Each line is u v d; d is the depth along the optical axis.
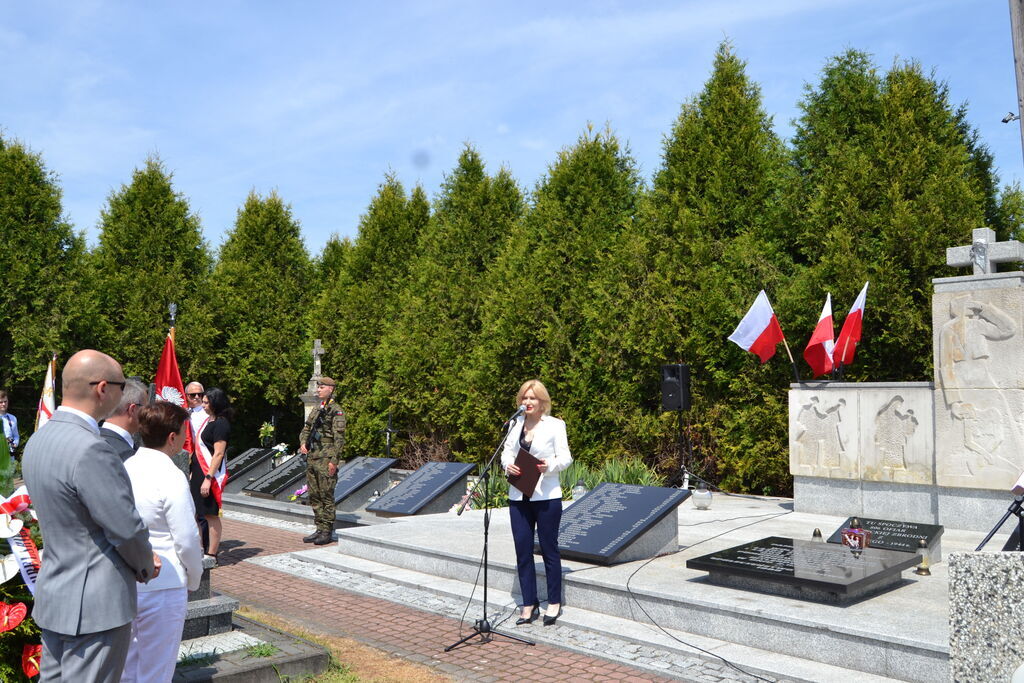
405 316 20.81
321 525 10.98
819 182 15.29
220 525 9.47
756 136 16.31
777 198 15.82
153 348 23.97
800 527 9.73
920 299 13.60
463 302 19.78
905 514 10.18
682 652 6.03
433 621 7.10
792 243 15.63
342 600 7.91
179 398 8.09
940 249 13.16
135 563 3.54
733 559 6.85
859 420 10.57
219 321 25.97
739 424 14.92
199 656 5.51
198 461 9.23
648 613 6.66
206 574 6.22
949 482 9.71
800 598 6.32
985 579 3.04
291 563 9.66
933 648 5.11
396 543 9.02
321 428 11.03
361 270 24.20
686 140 16.78
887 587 6.65
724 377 15.11
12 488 4.75
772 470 14.50
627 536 7.61
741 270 15.31
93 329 22.41
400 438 21.20
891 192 13.70
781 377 14.84
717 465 15.41
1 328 21.16
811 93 16.14
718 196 15.95
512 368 17.95
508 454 6.83
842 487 10.73
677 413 15.55
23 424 22.30
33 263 21.22
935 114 14.43
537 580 7.53
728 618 6.16
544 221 18.02
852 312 11.27
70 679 3.41
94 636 3.43
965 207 13.24
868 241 14.02
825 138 15.40
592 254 17.30
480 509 12.12
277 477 15.05
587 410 16.86
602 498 8.58
